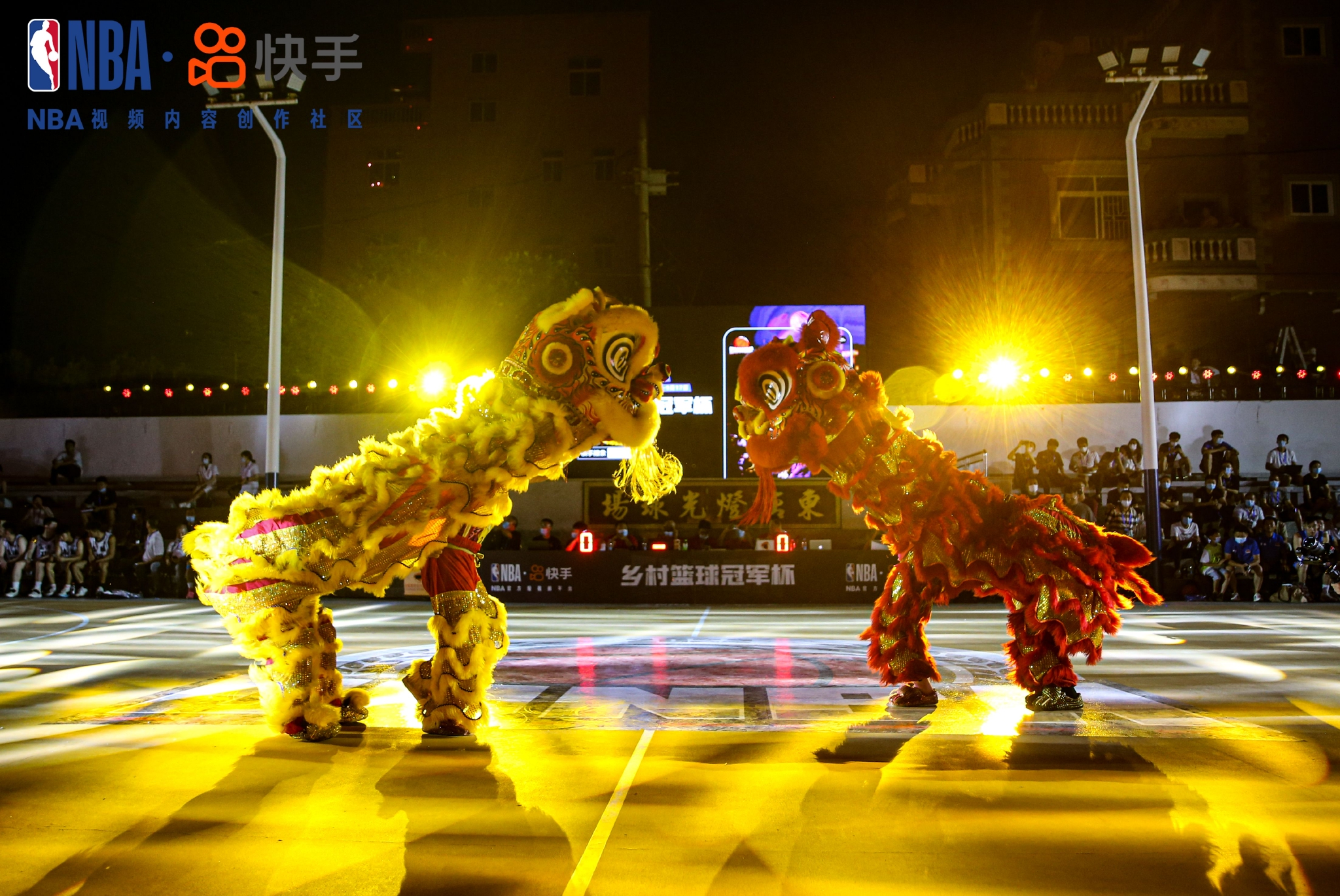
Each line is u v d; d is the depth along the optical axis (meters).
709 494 19.50
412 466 4.84
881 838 3.22
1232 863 3.00
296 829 3.34
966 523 5.31
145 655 7.90
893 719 5.13
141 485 20.70
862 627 10.60
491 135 29.11
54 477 20.41
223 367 24.98
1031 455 18.28
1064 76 25.06
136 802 3.65
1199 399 19.45
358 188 29.12
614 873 2.93
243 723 5.12
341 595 15.78
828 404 5.51
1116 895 2.77
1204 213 23.39
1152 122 23.64
